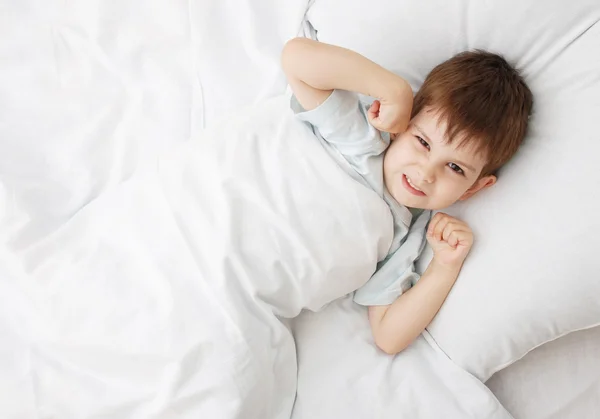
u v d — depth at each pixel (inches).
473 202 35.8
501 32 34.8
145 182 34.1
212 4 43.6
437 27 36.1
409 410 33.9
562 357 35.8
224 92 41.8
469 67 33.0
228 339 30.7
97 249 32.5
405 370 35.4
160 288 31.2
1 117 39.6
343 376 34.8
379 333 36.1
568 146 32.4
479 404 34.0
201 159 33.7
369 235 33.8
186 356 30.1
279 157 33.6
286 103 36.1
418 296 35.4
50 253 33.0
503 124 32.3
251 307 32.4
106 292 31.2
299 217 33.0
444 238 35.2
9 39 42.2
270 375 32.3
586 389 35.2
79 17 43.3
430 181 32.6
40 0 43.5
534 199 33.0
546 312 32.1
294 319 36.9
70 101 40.9
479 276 34.1
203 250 32.0
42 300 31.0
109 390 30.0
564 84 33.4
